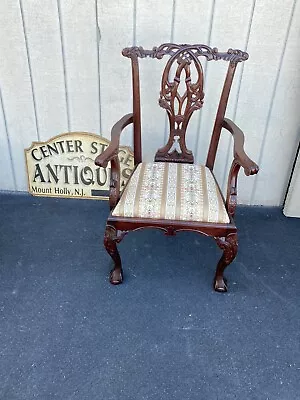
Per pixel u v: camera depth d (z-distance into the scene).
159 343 1.32
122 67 1.76
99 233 1.84
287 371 1.25
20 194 2.13
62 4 1.62
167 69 1.48
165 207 1.33
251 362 1.27
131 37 1.70
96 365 1.25
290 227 1.95
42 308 1.43
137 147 1.64
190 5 1.61
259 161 1.98
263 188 2.06
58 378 1.20
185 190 1.41
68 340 1.32
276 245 1.81
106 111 1.89
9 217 1.93
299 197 1.95
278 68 1.72
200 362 1.27
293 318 1.44
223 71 1.74
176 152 1.66
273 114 1.84
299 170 1.88
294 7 1.58
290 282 1.60
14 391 1.16
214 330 1.38
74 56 1.75
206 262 1.69
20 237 1.79
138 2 1.61
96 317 1.41
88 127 1.94
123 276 1.59
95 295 1.50
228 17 1.62
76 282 1.55
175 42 1.71
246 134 1.91
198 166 1.62
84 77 1.80
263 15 1.60
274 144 1.92
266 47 1.68
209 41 1.69
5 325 1.36
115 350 1.29
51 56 1.75
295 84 1.75
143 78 1.78
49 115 1.91
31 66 1.78
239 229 1.91
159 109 1.86
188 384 1.20
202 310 1.45
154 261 1.68
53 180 2.07
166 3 1.61
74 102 1.87
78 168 2.02
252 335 1.36
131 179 1.49
